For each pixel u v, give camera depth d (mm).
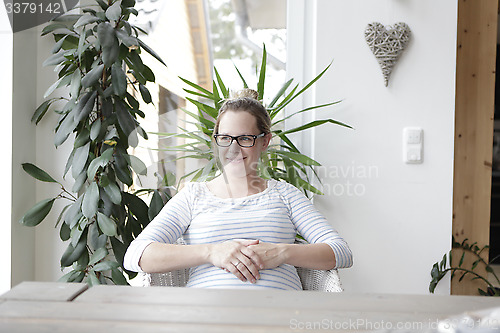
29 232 2500
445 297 1177
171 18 2766
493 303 1135
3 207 2342
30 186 2484
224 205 1812
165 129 2637
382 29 2613
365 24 2637
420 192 2674
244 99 1854
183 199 1834
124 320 991
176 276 1800
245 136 1808
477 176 2957
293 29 2750
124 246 2291
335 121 2514
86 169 2270
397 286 2684
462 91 2941
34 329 943
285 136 2525
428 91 2654
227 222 1771
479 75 2926
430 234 2680
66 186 2531
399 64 2650
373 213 2674
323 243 1735
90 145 2318
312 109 2594
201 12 2785
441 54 2645
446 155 2668
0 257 2352
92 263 2186
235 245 1648
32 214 2266
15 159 2361
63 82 2250
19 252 2422
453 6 2633
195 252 1646
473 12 2902
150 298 1129
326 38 2645
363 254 2686
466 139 2953
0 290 2363
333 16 2637
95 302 1095
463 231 2969
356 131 2662
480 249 2955
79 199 2289
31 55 2463
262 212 1806
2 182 2340
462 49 2922
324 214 2689
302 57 2754
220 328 957
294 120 2742
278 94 2535
